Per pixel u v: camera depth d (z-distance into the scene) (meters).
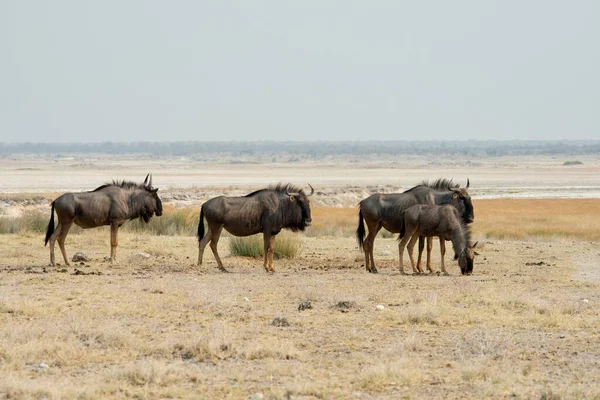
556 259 62.03
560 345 29.17
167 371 24.78
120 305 36.19
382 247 71.38
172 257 59.47
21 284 43.56
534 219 112.00
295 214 52.03
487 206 150.88
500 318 34.06
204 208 52.28
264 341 28.97
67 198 52.41
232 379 24.38
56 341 28.08
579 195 199.38
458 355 27.42
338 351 28.17
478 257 62.56
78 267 52.00
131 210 54.47
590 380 24.45
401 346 28.28
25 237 72.62
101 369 25.45
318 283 45.59
